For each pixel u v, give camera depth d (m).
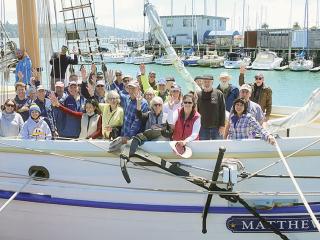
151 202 5.48
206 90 6.75
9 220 6.02
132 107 6.04
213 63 56.16
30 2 9.09
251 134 5.68
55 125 6.77
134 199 5.50
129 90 6.04
